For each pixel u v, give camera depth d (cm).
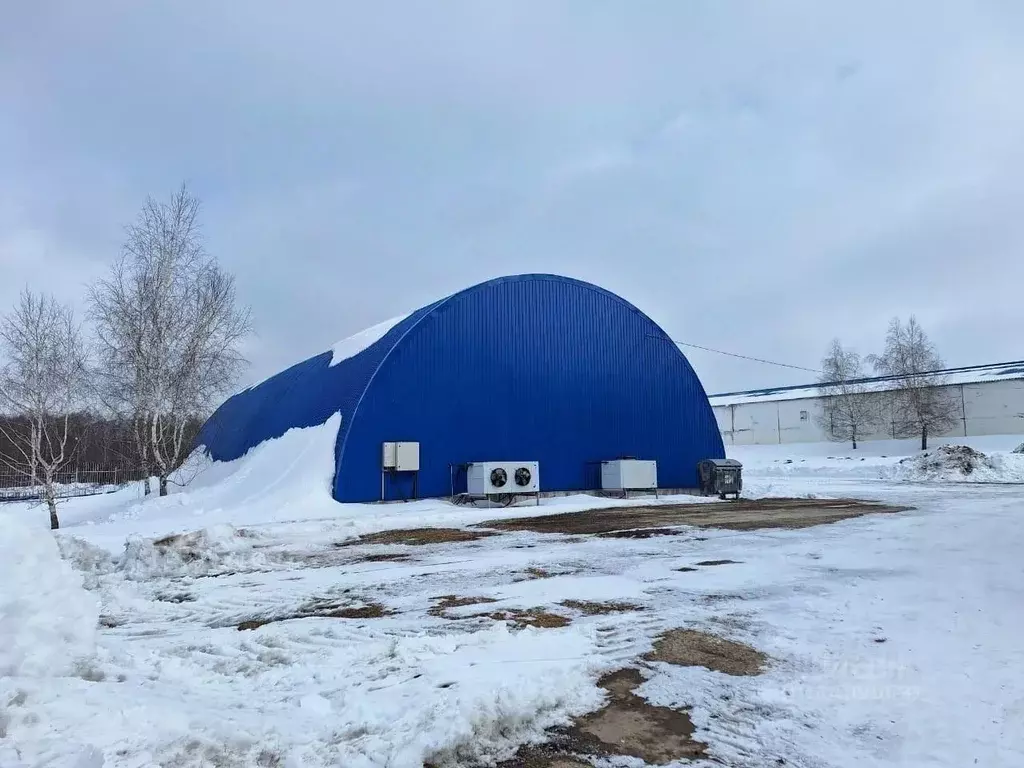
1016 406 5091
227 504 2094
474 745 415
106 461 3503
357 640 653
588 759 399
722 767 386
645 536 1406
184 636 692
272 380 3391
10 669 416
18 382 2503
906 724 436
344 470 2022
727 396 8181
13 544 493
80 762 332
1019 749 395
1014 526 1377
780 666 557
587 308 2642
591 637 639
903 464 3844
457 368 2283
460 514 1880
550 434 2469
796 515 1811
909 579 883
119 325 2584
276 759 389
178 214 2697
